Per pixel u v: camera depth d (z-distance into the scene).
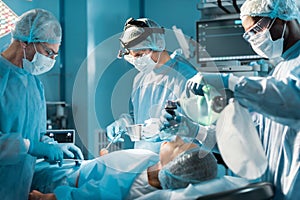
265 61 2.93
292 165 1.59
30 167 1.99
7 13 2.87
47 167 2.09
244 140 1.54
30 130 2.06
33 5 3.21
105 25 3.55
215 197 1.35
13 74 2.02
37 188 2.04
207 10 3.25
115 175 1.80
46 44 2.02
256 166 1.55
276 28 1.73
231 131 1.54
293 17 1.73
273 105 1.50
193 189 1.56
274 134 1.68
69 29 3.41
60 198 1.80
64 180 2.00
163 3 3.87
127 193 1.78
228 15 3.11
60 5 3.43
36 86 2.15
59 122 3.25
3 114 1.96
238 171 1.55
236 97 1.54
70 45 3.41
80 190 1.79
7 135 1.91
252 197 1.39
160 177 1.69
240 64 3.00
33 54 2.02
